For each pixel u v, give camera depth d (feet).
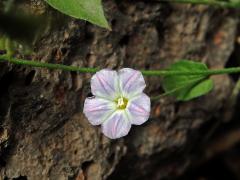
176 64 0.58
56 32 0.54
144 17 0.60
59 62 0.55
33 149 0.54
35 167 0.54
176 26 0.63
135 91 0.53
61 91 0.55
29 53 0.53
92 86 0.53
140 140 0.61
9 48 0.50
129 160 0.60
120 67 0.58
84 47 0.56
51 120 0.55
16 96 0.53
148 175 0.64
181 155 0.66
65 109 0.55
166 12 0.62
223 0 0.64
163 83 0.59
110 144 0.57
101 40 0.57
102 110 0.53
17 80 0.53
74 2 0.50
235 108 0.69
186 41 0.63
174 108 0.62
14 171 0.53
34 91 0.54
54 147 0.55
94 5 0.50
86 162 0.56
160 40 0.62
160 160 0.64
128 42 0.60
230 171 0.75
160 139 0.62
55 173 0.54
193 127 0.64
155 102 0.61
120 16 0.59
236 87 0.64
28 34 0.52
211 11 0.64
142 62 0.60
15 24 0.52
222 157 0.74
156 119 0.61
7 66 0.52
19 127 0.53
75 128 0.56
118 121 0.53
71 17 0.55
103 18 0.50
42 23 0.53
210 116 0.65
